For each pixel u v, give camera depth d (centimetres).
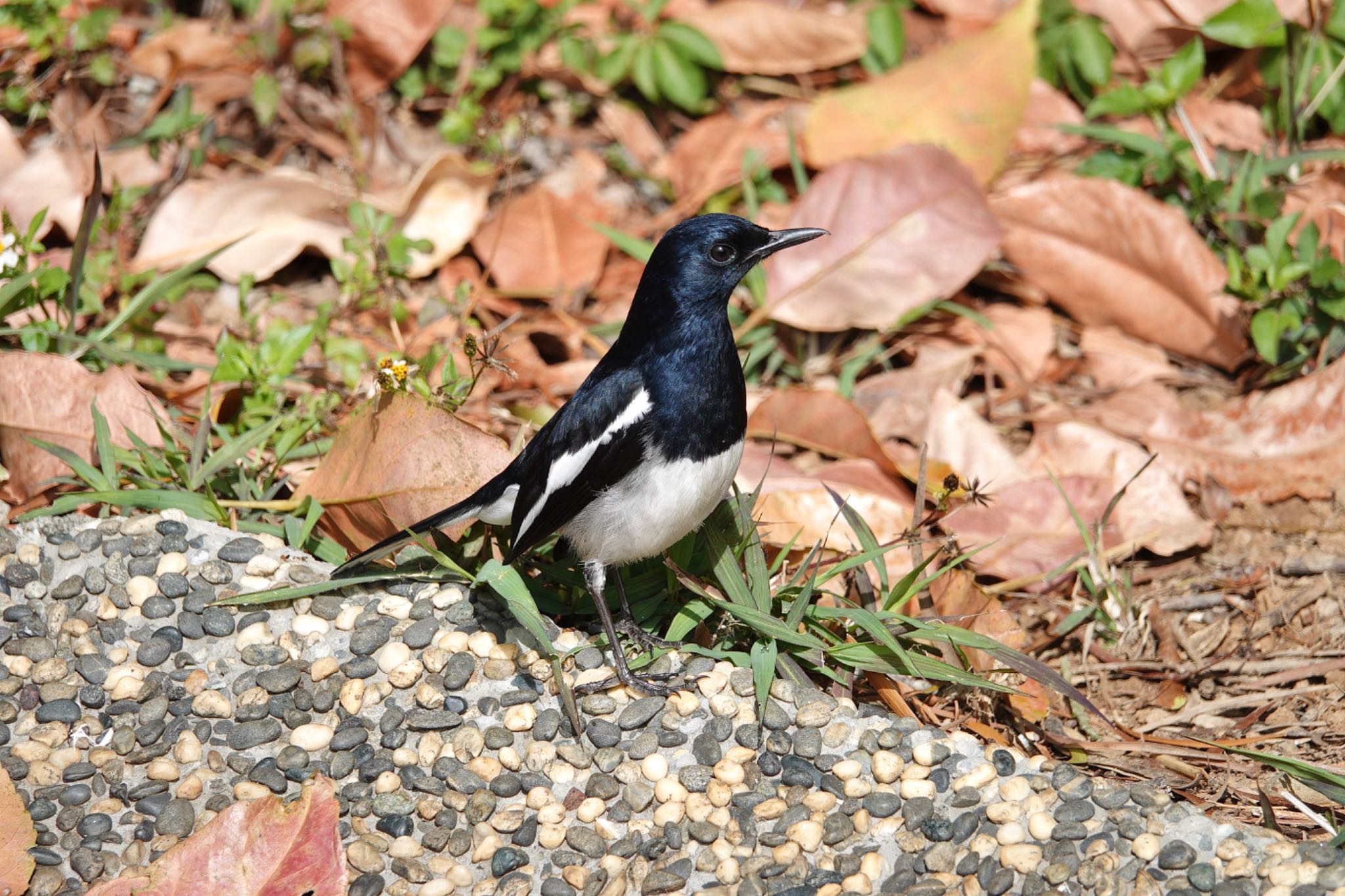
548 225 1339
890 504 1018
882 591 912
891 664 829
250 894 740
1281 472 1080
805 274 1223
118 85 1451
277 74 1460
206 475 952
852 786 769
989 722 873
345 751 808
